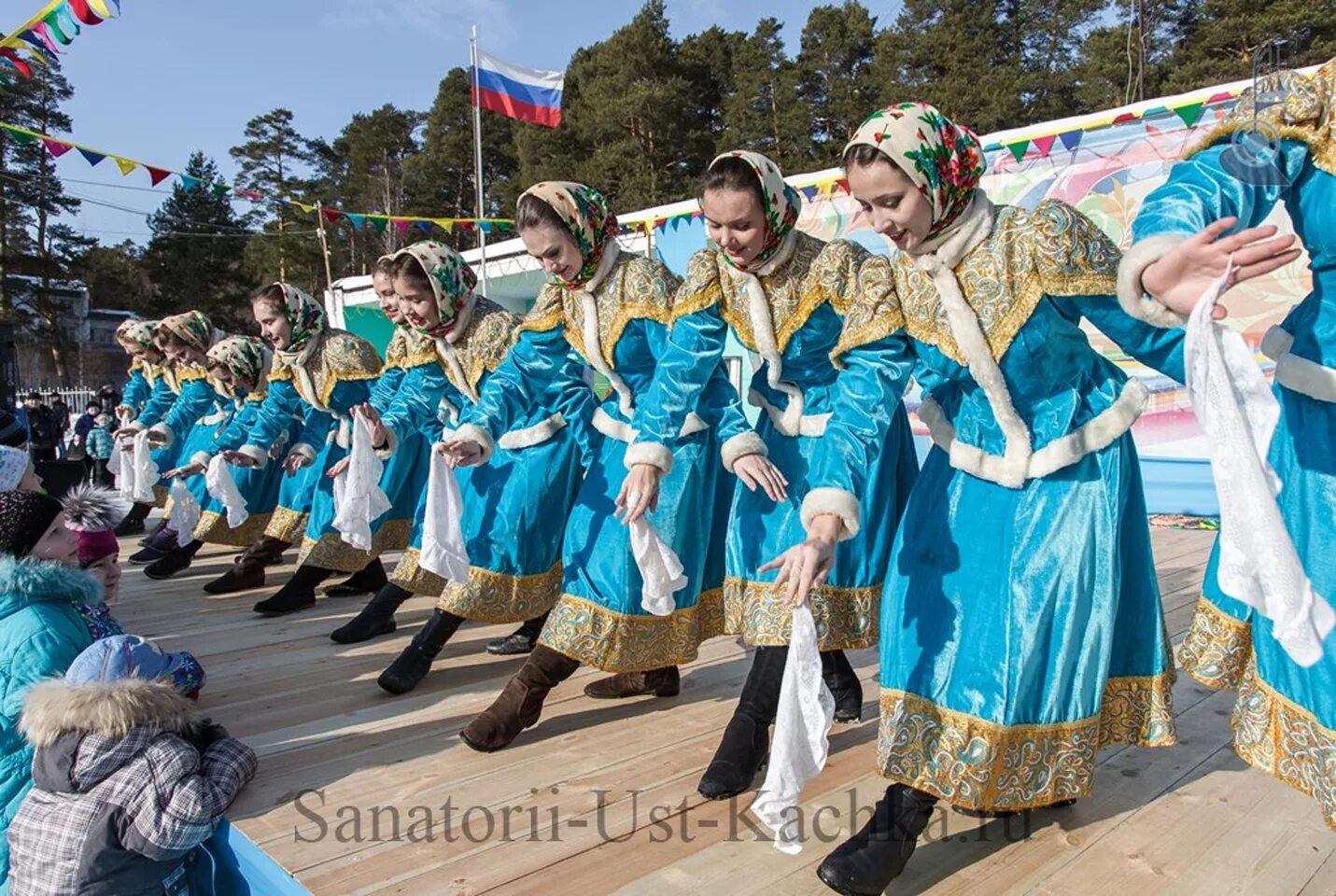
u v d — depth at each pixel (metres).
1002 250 1.71
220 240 35.81
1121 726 1.89
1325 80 1.43
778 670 2.33
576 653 2.47
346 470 3.44
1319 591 1.42
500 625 3.89
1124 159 6.39
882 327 1.90
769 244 2.32
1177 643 3.43
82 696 2.01
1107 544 1.76
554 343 2.93
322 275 36.31
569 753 2.52
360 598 4.44
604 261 2.65
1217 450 1.21
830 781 2.32
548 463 3.00
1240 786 2.24
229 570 5.20
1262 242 1.19
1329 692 1.41
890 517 2.50
